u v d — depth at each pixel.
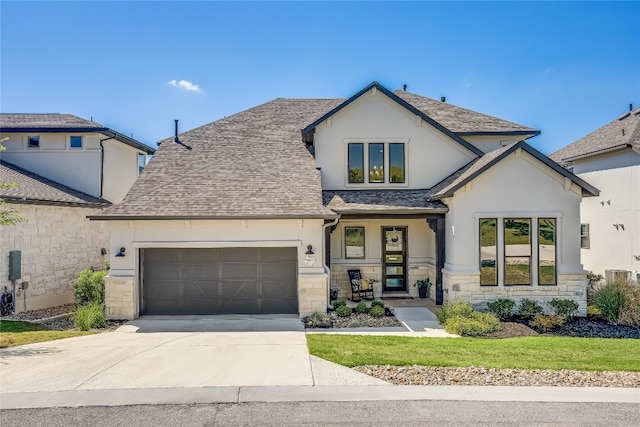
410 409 6.06
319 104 21.36
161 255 13.45
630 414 5.91
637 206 17.34
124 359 8.39
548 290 13.34
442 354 8.77
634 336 10.86
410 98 20.33
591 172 20.19
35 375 7.39
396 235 16.53
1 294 13.37
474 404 6.23
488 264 13.45
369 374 7.52
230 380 7.20
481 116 19.08
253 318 12.85
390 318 12.70
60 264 16.22
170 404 6.20
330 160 16.27
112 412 5.93
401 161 16.44
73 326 12.23
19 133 19.69
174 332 11.10
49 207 15.64
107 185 20.95
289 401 6.32
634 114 20.38
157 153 16.53
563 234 13.43
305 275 13.01
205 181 14.54
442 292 14.55
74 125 19.95
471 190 13.52
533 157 13.46
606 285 13.61
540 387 6.89
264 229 13.11
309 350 9.09
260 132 18.64
